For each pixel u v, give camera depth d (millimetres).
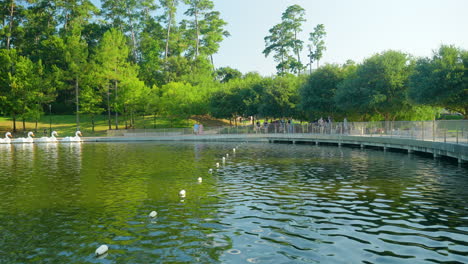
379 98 42000
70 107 91688
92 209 12617
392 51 44562
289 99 59906
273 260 7957
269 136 52875
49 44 88938
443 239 9125
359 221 10766
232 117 74500
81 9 97812
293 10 102312
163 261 8031
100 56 73875
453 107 38594
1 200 14141
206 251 8562
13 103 69000
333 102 51281
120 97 72312
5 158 30688
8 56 73562
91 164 25750
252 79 80062
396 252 8320
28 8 94125
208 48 112875
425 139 28453
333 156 29922
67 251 8727
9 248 8961
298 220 10930
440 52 37219
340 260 7902
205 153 34156
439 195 14203
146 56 98562
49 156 32344
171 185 17047
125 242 9273
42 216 11805
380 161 25906
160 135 62250
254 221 10898
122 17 100812
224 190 15688
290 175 19672
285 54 102812
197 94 76250
